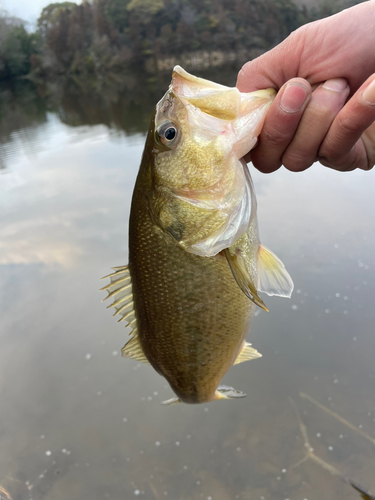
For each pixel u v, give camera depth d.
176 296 0.27
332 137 0.23
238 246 0.26
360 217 1.01
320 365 0.63
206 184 0.24
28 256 1.05
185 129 0.24
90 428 0.60
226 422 0.58
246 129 0.24
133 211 0.27
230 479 0.51
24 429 0.61
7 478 0.54
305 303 0.75
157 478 0.53
